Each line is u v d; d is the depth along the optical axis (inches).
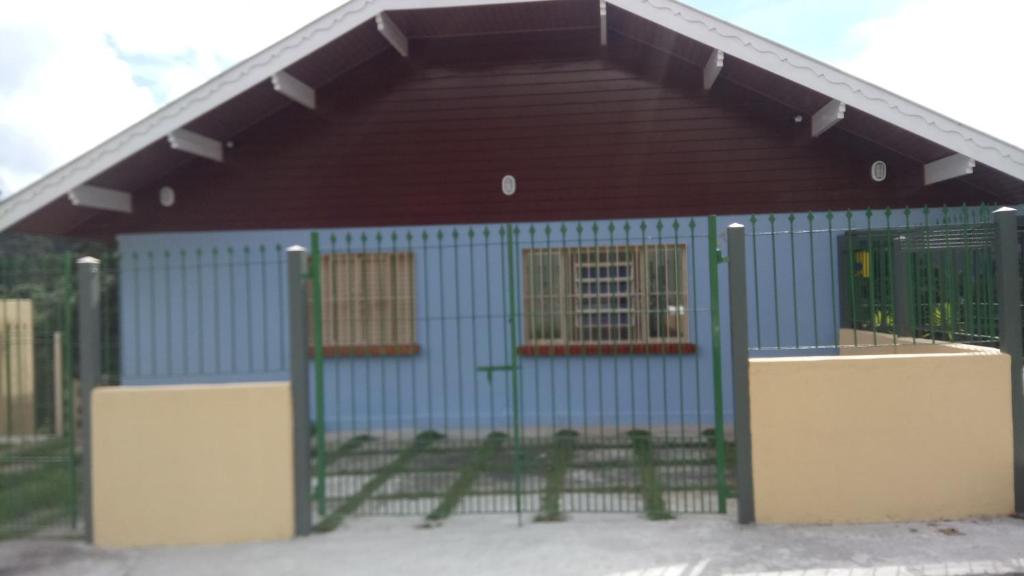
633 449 337.7
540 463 315.3
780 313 376.8
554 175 384.5
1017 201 377.4
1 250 483.5
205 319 389.4
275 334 387.2
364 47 379.9
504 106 387.9
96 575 202.7
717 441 238.4
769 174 376.8
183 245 395.5
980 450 227.0
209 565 207.9
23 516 245.0
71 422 238.2
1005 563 194.5
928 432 226.4
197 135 374.6
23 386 279.3
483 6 351.9
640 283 378.6
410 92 391.5
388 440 361.1
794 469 227.0
